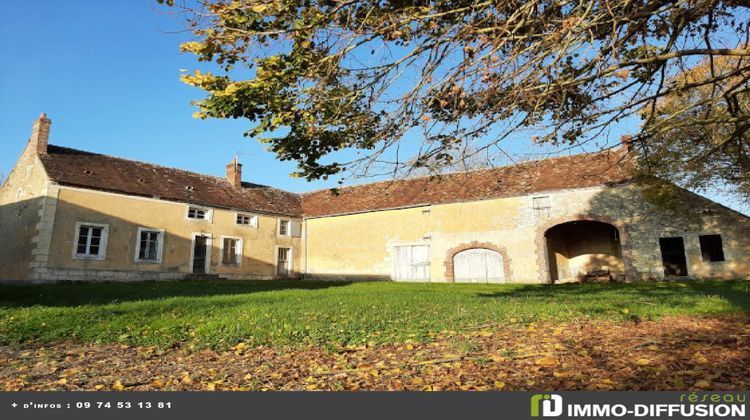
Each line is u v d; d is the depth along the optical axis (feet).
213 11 14.38
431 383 13.89
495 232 74.23
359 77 16.44
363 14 15.39
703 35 18.10
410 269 80.59
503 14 15.15
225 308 31.22
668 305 27.94
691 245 61.21
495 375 14.23
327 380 14.76
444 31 14.67
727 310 24.76
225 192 87.35
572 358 15.43
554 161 76.89
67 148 71.56
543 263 69.67
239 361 17.60
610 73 15.06
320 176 18.80
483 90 15.12
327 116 17.25
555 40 13.92
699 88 36.06
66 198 63.00
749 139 35.60
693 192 61.93
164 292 46.19
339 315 27.71
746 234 58.49
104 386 14.74
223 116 16.15
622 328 20.56
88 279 63.72
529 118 15.51
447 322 23.71
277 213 90.89
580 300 33.65
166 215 73.97
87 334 22.77
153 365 17.31
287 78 15.47
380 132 16.75
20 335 22.61
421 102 15.81
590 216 67.62
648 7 14.90
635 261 64.03
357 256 86.74
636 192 65.36
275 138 17.93
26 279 60.85
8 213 70.03
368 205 87.92
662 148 47.29
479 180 80.18
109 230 66.85
